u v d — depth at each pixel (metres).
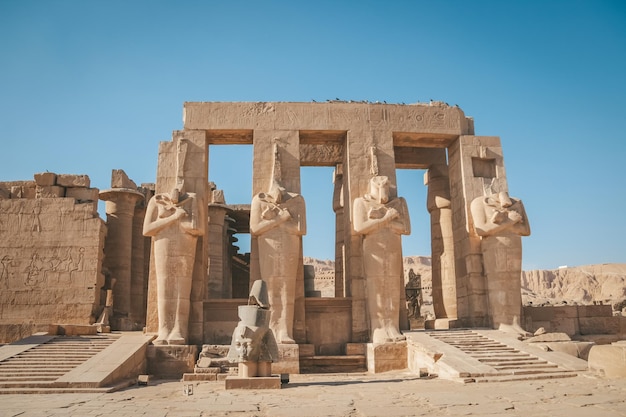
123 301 24.91
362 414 8.94
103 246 23.38
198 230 18.78
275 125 20.45
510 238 19.48
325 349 19.31
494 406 9.41
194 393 12.10
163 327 18.14
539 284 90.56
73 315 21.81
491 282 19.36
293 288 18.47
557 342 16.47
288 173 20.03
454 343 16.89
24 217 22.61
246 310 13.59
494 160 21.17
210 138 21.19
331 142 22.00
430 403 9.88
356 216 19.05
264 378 12.95
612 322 20.72
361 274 19.78
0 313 21.75
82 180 23.59
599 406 9.12
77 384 13.04
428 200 24.34
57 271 22.20
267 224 18.48
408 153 24.11
